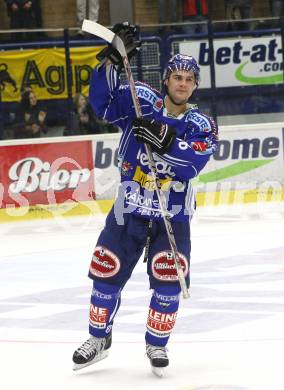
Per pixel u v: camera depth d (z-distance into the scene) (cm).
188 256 918
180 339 1054
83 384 879
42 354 1004
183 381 879
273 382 859
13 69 2578
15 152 2202
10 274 1567
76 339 1072
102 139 2278
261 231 1945
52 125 2620
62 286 1434
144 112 912
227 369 916
